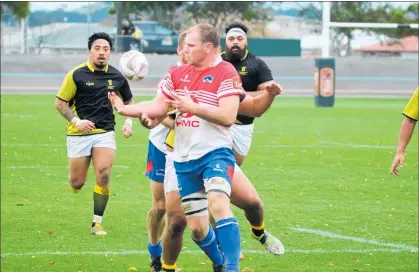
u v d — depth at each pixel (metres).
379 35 121.38
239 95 14.20
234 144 19.31
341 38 120.75
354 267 17.53
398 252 19.02
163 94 14.43
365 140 45.12
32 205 24.55
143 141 43.53
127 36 94.19
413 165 35.41
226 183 14.02
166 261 15.89
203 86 14.18
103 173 20.92
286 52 102.62
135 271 17.03
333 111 66.75
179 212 15.41
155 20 109.88
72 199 25.73
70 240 19.88
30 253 18.44
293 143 43.19
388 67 97.62
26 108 64.31
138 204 25.06
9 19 110.94
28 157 35.88
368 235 20.94
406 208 25.05
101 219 20.81
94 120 21.36
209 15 110.50
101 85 21.52
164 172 16.41
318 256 18.53
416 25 70.81
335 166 34.62
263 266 17.56
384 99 85.50
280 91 15.48
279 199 26.38
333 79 71.81
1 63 92.81
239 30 19.64
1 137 43.75
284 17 114.88
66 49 109.12
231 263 13.79
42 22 111.25
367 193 27.83
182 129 14.34
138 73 21.20
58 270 16.95
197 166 14.25
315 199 26.48
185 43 14.30
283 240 20.25
